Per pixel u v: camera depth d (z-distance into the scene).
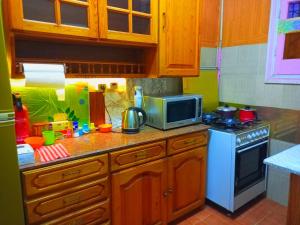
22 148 1.32
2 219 1.08
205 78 2.63
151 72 1.96
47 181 1.28
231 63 2.62
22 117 1.51
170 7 1.86
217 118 2.37
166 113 1.91
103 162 1.48
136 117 1.86
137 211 1.72
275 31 2.21
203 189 2.20
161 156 1.79
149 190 1.77
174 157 1.88
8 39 1.29
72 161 1.36
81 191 1.42
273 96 2.31
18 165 1.11
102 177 1.50
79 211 1.43
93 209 1.48
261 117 2.43
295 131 2.17
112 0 1.62
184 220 2.13
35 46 1.62
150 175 1.75
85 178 1.42
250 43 2.42
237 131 2.04
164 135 1.81
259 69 2.38
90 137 1.74
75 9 1.49
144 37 1.77
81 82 1.87
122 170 1.59
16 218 1.12
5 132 1.04
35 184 1.25
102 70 1.76
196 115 2.12
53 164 1.30
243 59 2.50
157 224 1.86
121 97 2.10
